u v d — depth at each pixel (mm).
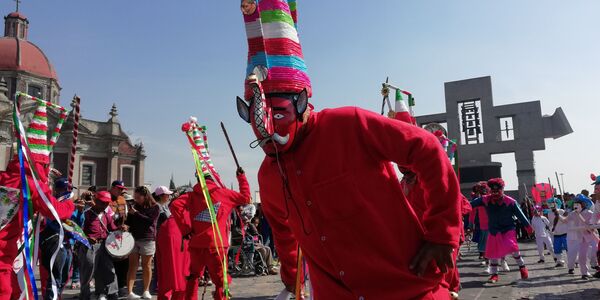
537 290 7355
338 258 2021
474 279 8758
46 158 4391
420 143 1942
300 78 2076
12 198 4004
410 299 1972
